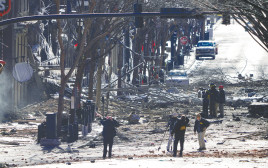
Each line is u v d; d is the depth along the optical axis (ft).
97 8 335.47
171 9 188.65
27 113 362.94
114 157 200.54
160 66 583.99
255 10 171.22
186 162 156.76
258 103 352.08
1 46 368.68
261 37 189.26
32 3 472.85
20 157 206.59
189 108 398.83
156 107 409.08
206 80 540.93
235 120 328.70
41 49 488.02
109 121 201.05
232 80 597.52
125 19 348.18
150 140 261.65
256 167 138.82
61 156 211.00
